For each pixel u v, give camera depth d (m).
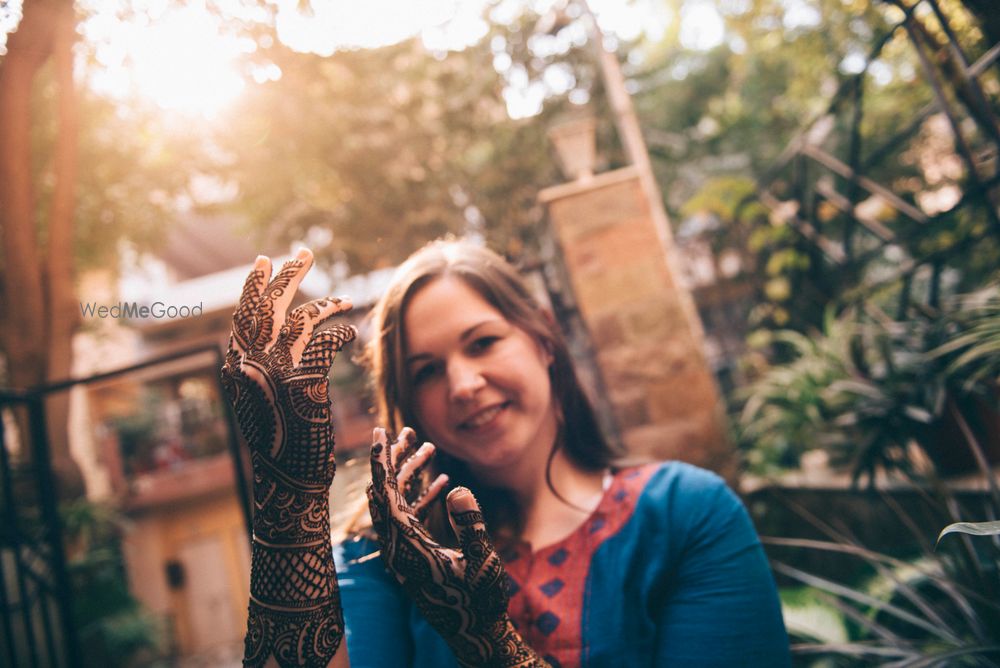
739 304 7.18
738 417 4.30
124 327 8.82
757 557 1.00
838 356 3.22
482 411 1.00
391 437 1.05
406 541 0.64
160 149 5.76
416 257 1.10
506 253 1.24
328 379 0.62
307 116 5.57
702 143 8.82
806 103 6.57
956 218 3.05
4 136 3.28
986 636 1.53
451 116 6.74
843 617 2.05
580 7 5.38
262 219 6.90
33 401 3.04
